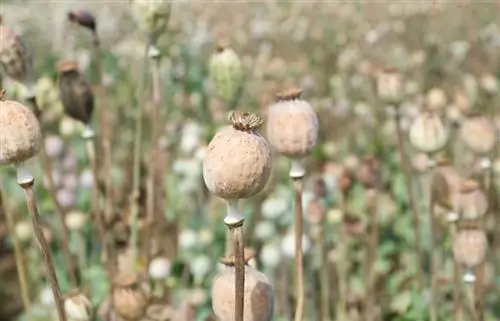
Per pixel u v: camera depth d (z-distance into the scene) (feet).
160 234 4.98
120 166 6.64
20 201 5.67
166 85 7.63
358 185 5.47
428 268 5.12
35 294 5.45
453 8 11.60
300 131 3.26
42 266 5.41
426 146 4.17
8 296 5.67
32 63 3.90
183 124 6.73
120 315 3.63
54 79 5.68
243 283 2.84
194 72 7.69
